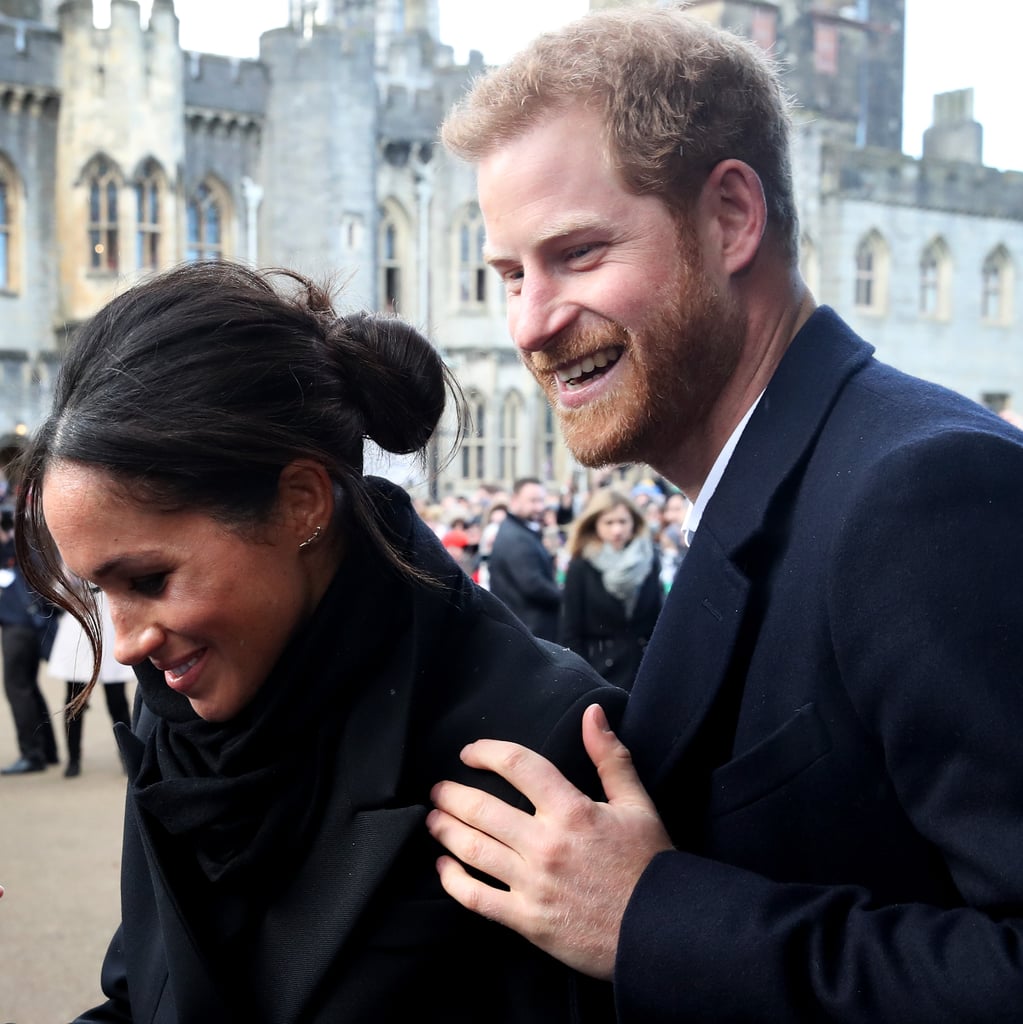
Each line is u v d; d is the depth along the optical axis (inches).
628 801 53.6
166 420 47.9
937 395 53.8
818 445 55.1
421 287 1435.8
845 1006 45.2
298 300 56.7
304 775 53.6
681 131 54.7
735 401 59.2
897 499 47.8
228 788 52.0
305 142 1346.0
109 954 66.2
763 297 59.0
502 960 54.2
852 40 1995.6
